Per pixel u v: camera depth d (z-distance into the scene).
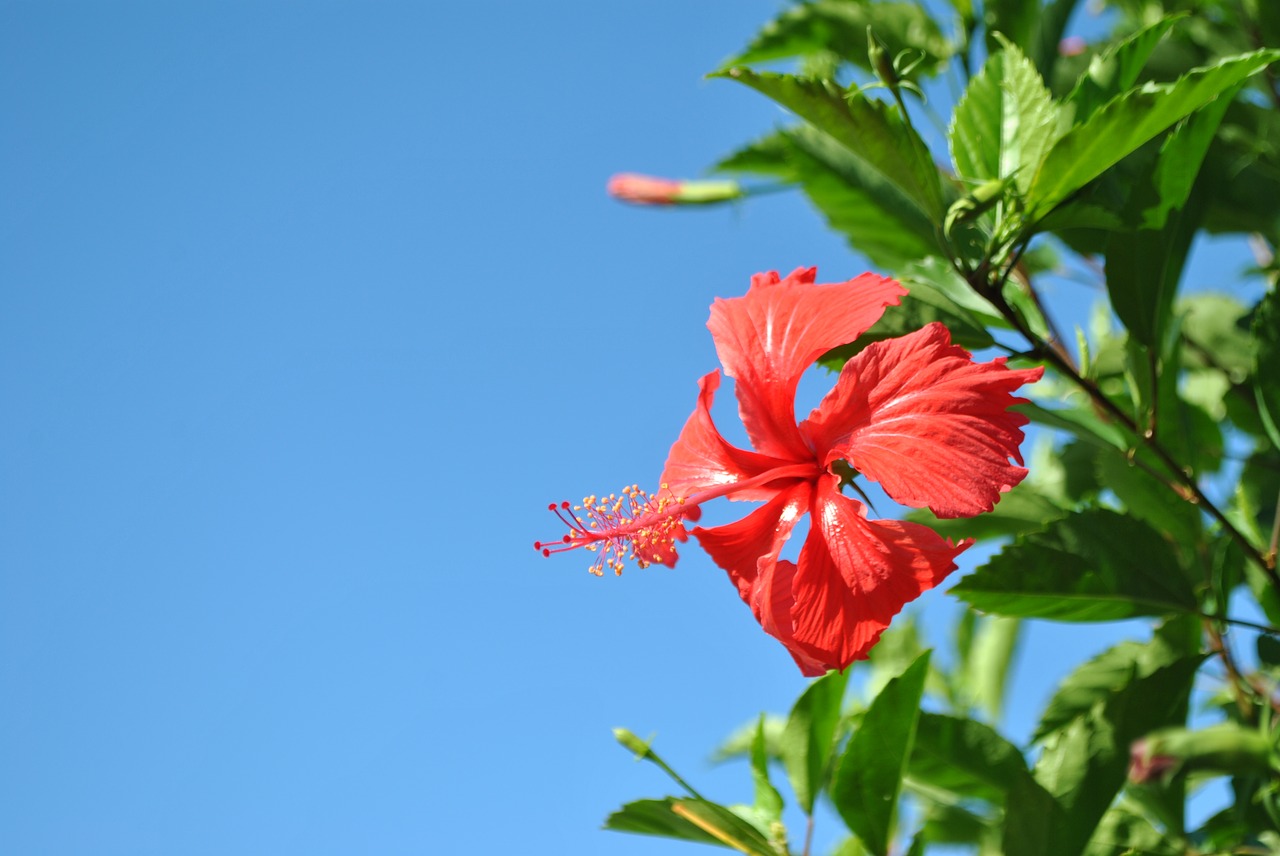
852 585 0.90
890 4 1.06
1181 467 0.95
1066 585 0.93
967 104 0.95
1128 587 0.94
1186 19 1.05
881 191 1.01
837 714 0.94
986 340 0.94
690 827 0.94
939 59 1.05
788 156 1.03
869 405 0.91
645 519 0.94
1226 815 0.94
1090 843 0.93
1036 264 1.08
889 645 1.13
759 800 0.94
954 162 0.95
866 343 0.95
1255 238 1.08
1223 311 1.06
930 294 0.95
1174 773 0.81
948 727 0.93
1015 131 0.95
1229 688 0.98
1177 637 0.94
